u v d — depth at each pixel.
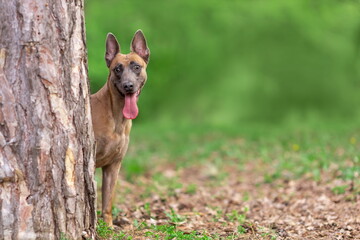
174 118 40.41
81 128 6.92
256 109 42.03
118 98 8.53
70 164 6.70
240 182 14.56
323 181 12.54
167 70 34.97
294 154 17.38
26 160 6.46
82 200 6.92
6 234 6.33
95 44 20.30
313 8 35.25
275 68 40.97
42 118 6.51
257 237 8.29
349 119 38.75
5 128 6.42
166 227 8.52
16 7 6.44
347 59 39.09
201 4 35.69
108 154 8.55
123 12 28.19
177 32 36.00
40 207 6.48
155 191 12.95
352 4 30.16
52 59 6.59
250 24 38.50
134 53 9.02
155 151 21.34
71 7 6.83
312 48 39.84
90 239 6.99
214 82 40.84
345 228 8.66
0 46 6.46
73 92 6.81
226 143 22.64
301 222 9.37
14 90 6.45
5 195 6.35
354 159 13.31
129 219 9.50
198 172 16.66
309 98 41.22
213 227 9.02
